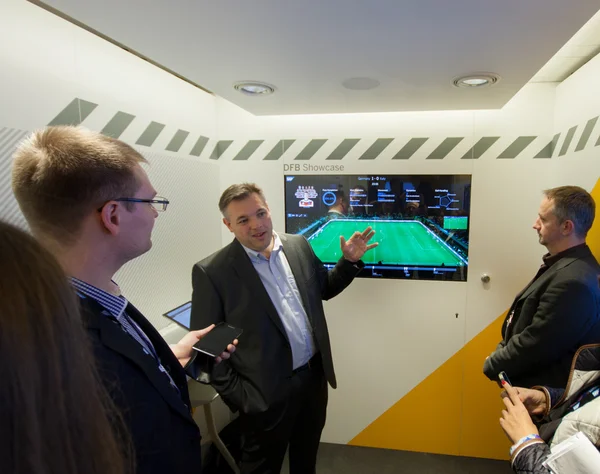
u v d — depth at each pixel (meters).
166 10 0.91
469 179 2.09
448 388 2.26
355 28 1.01
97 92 1.41
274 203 2.31
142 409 0.61
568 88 1.84
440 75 1.43
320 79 1.49
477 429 2.26
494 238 2.10
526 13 0.92
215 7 0.89
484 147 2.06
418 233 2.18
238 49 1.18
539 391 1.21
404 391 2.31
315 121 2.20
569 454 0.73
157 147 1.78
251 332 1.43
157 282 1.78
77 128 0.68
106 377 0.56
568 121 1.83
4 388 0.31
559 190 1.43
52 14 1.21
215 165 2.30
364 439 2.40
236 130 2.30
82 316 0.58
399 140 2.13
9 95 1.08
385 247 2.22
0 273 0.33
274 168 2.29
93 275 0.67
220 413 2.42
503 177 2.06
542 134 2.00
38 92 1.17
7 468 0.31
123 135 1.56
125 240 0.69
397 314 2.26
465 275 2.16
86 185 0.62
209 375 1.11
